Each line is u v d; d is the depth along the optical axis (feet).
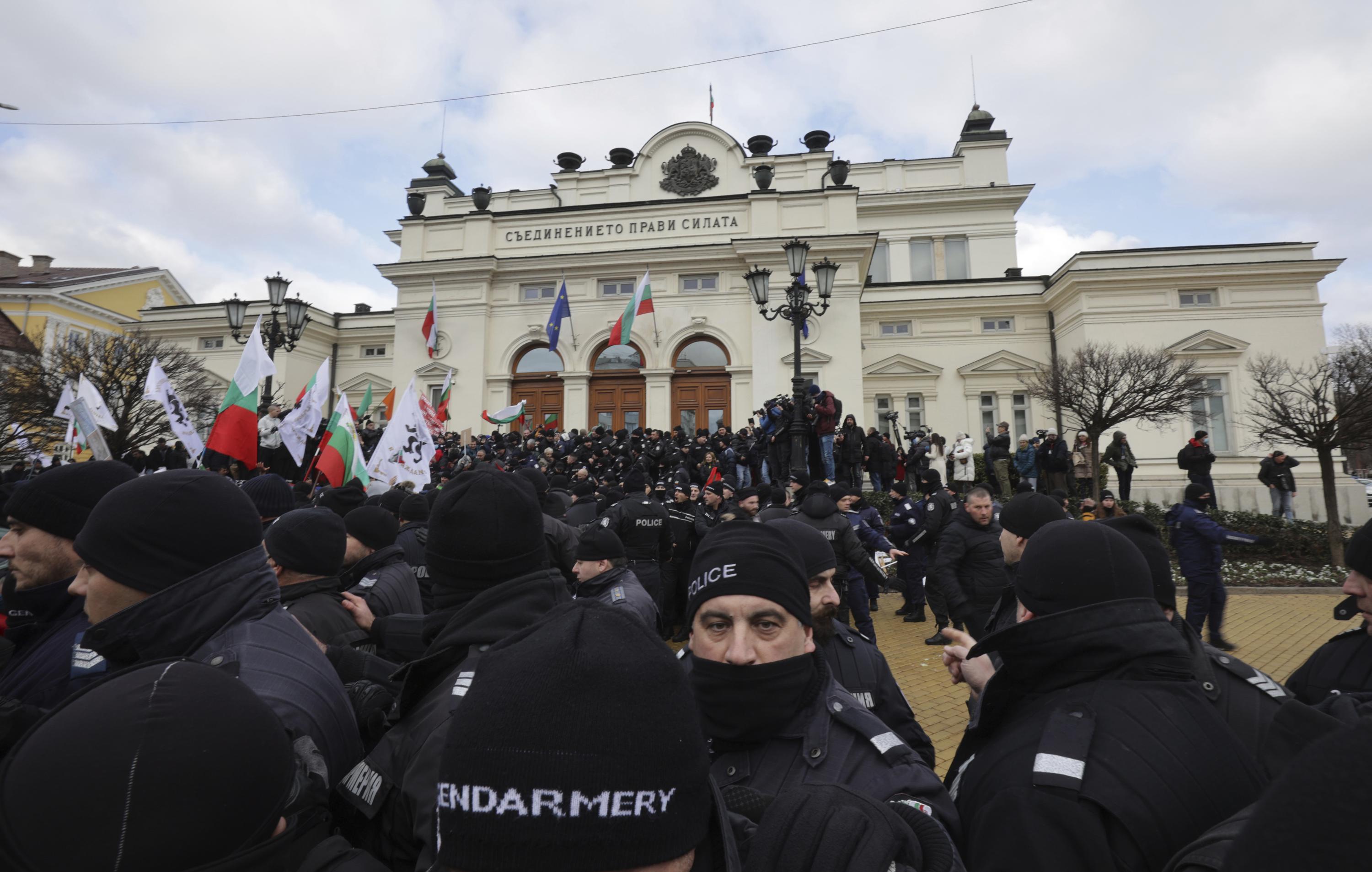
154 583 5.47
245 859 3.12
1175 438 74.74
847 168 76.48
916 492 59.57
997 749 5.26
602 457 54.60
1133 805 4.33
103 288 119.03
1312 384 51.57
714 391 76.02
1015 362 88.28
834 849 3.40
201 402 70.49
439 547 6.46
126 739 2.95
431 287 80.79
